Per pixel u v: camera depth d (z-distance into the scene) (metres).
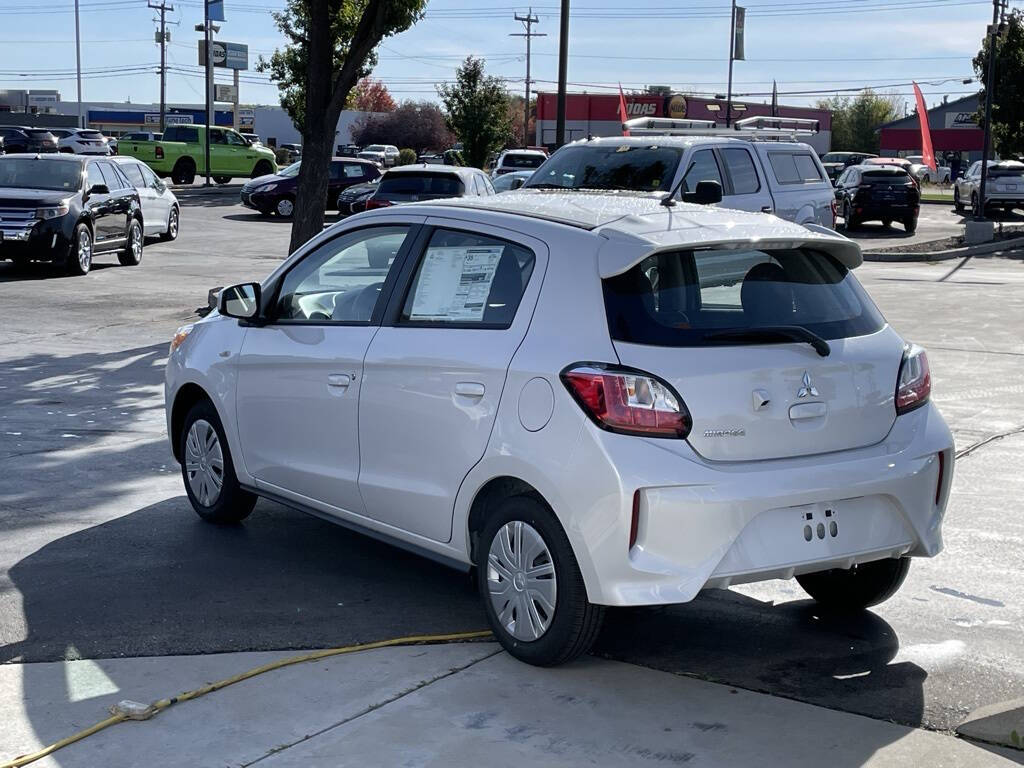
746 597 5.57
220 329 6.38
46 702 4.31
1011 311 15.92
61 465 7.79
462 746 3.98
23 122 94.62
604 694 4.41
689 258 4.61
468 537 4.89
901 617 5.30
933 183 65.25
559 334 4.53
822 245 4.87
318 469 5.62
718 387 4.34
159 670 4.60
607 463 4.24
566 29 21.36
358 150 76.12
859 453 4.57
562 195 5.62
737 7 47.94
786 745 4.02
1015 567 5.96
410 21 14.02
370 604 5.36
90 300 16.30
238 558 5.99
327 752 3.92
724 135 16.36
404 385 5.07
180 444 6.79
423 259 5.26
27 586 5.54
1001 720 4.20
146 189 24.34
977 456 8.20
